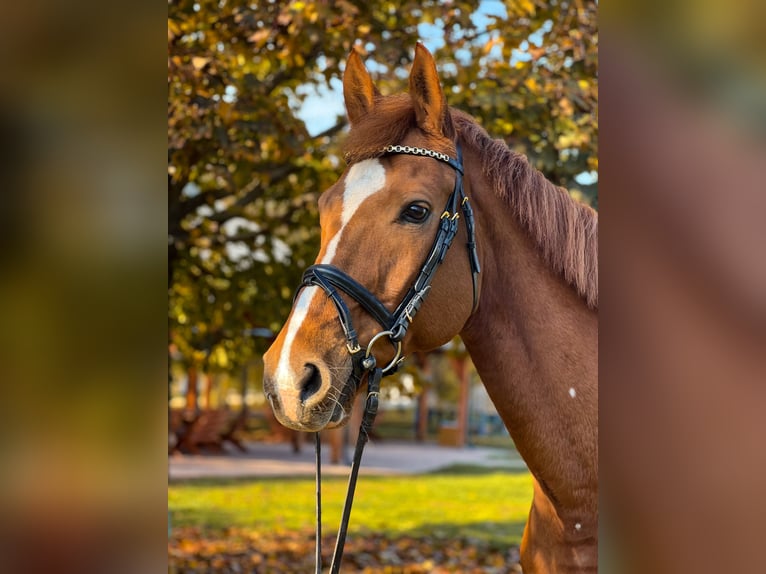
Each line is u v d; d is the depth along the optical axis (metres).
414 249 1.65
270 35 3.79
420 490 10.20
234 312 4.79
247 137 3.97
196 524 7.48
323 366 1.57
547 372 1.78
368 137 1.72
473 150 1.89
